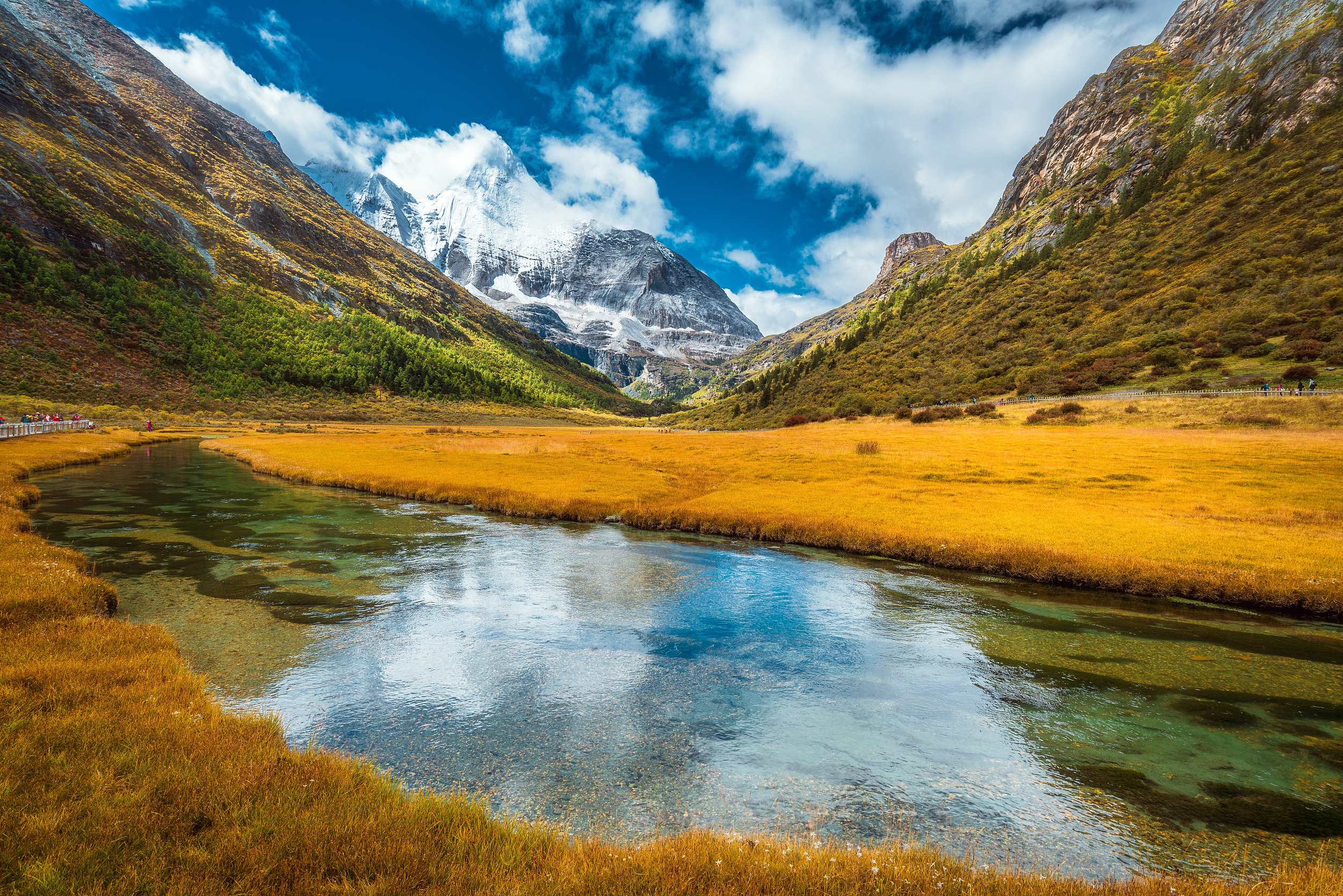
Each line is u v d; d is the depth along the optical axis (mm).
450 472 51594
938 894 5695
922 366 145000
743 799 8930
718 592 21031
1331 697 12867
